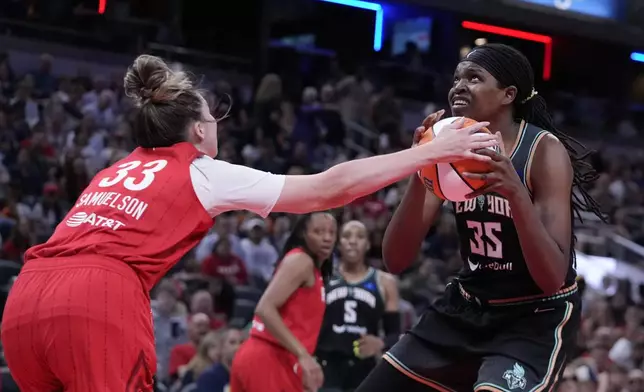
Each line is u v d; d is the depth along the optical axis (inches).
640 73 836.6
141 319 114.6
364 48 777.6
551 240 126.0
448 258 505.4
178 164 120.7
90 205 119.5
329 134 632.4
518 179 124.4
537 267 126.2
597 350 365.7
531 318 137.2
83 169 459.5
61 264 113.8
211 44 744.3
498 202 134.3
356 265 251.0
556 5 628.1
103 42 648.4
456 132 121.7
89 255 113.7
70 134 509.4
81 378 110.6
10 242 387.5
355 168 119.3
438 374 143.6
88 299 111.0
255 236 448.5
